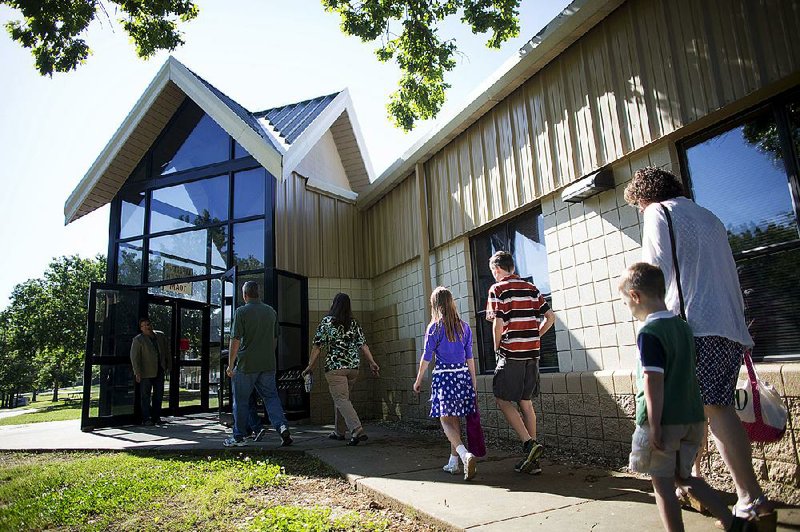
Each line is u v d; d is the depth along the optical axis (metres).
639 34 4.61
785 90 3.65
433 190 7.95
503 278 4.35
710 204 4.14
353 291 9.96
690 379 2.28
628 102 4.70
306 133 9.19
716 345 2.54
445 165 7.66
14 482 4.66
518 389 4.16
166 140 10.41
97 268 38.62
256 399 8.51
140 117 9.75
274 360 6.09
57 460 5.93
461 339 4.30
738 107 3.88
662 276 2.39
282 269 8.88
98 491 4.08
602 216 5.01
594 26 5.10
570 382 5.12
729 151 4.02
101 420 8.70
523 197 6.03
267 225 8.88
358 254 10.21
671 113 4.28
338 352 6.09
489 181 6.66
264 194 9.09
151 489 4.14
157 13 7.20
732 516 2.19
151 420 8.95
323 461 4.87
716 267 2.65
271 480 4.26
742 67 3.76
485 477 4.01
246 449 5.66
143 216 10.27
